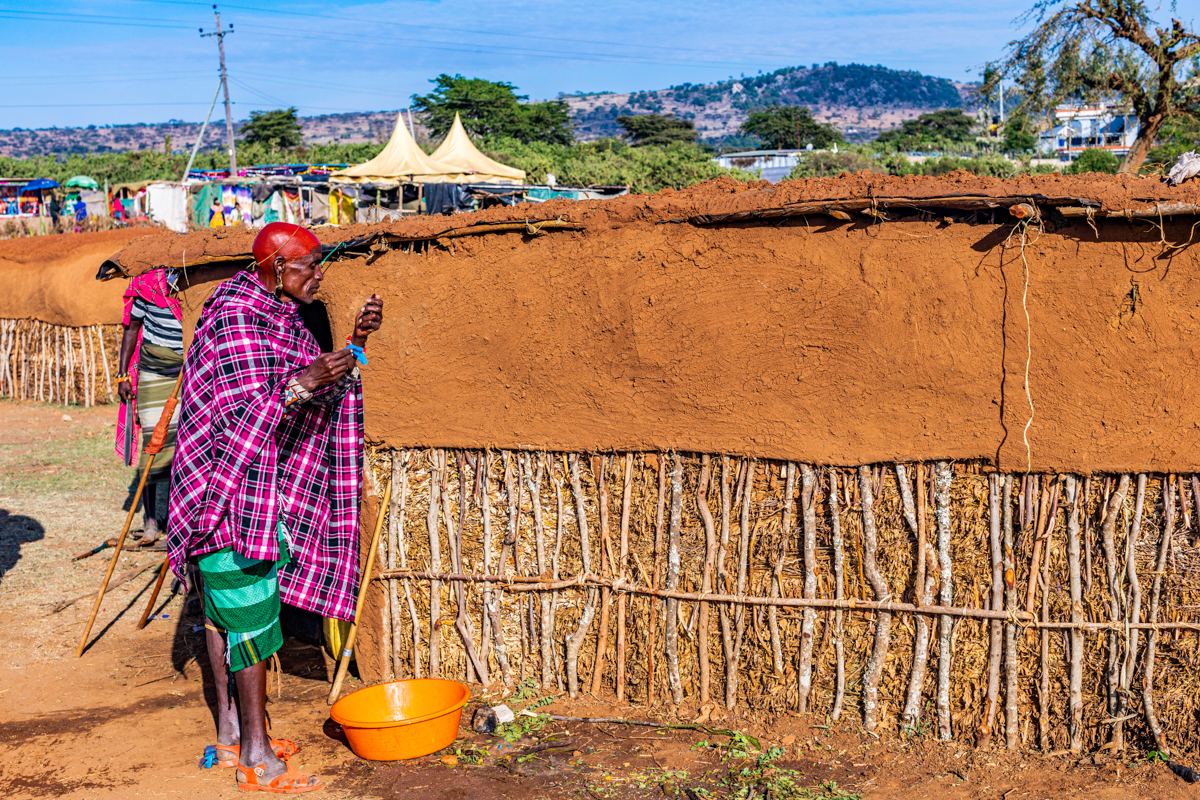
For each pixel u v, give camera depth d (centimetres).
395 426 458
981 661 373
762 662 405
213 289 547
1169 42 2431
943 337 362
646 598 421
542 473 436
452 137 2516
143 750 412
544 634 442
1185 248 331
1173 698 354
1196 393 339
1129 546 353
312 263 378
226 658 379
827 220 373
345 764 395
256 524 363
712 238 390
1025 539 364
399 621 470
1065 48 2470
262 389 357
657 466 416
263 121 9494
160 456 680
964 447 366
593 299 413
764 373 389
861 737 388
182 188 2891
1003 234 350
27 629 552
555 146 6631
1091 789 342
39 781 385
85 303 1304
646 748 392
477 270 435
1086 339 346
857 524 385
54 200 3334
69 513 787
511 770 381
